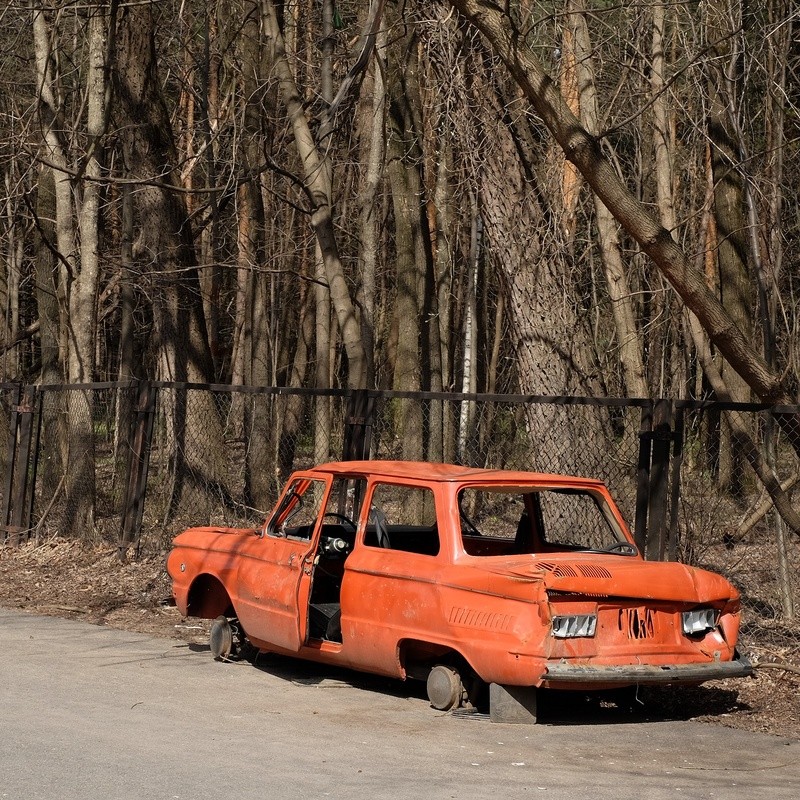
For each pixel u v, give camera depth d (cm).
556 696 931
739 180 1797
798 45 1742
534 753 742
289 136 1947
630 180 2712
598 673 776
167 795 617
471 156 1276
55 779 644
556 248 1250
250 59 2009
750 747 779
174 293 1925
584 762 725
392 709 862
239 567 1015
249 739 757
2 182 2825
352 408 1256
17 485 1789
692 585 832
